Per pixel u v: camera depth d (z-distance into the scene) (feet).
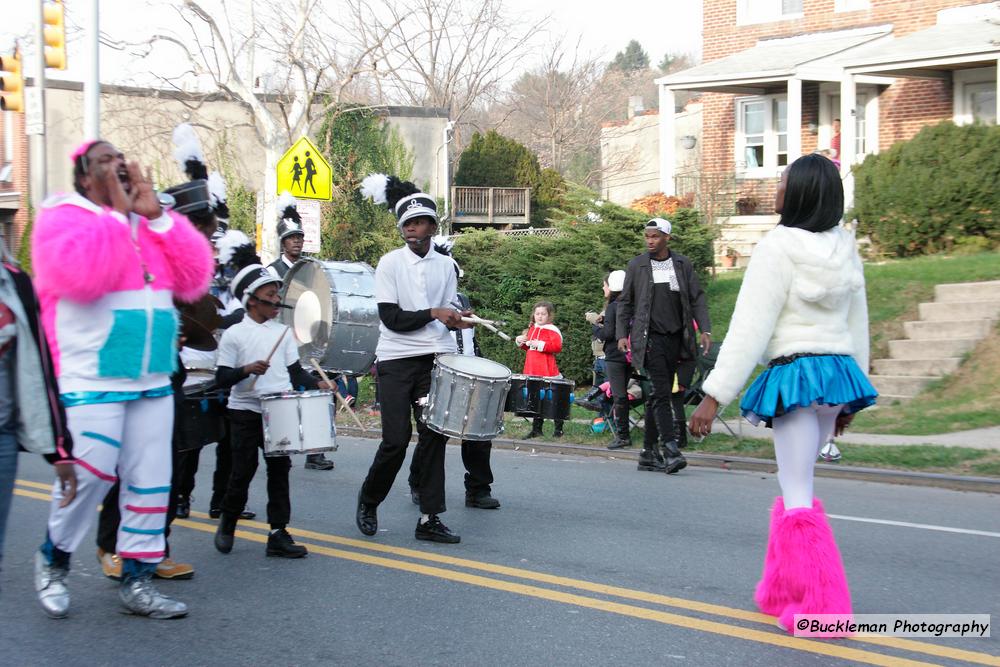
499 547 23.17
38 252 16.11
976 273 47.67
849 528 24.94
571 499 28.91
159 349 17.20
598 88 183.62
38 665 15.94
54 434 15.29
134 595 18.12
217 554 22.84
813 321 16.29
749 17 84.89
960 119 72.64
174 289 17.79
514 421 44.50
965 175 53.93
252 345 22.39
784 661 15.53
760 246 16.40
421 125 106.11
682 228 55.47
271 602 19.13
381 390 23.54
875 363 44.27
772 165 81.76
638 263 33.14
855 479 32.17
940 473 31.32
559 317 55.98
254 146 95.96
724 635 16.78
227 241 23.29
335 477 33.40
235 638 17.13
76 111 93.61
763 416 16.53
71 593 19.81
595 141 182.50
